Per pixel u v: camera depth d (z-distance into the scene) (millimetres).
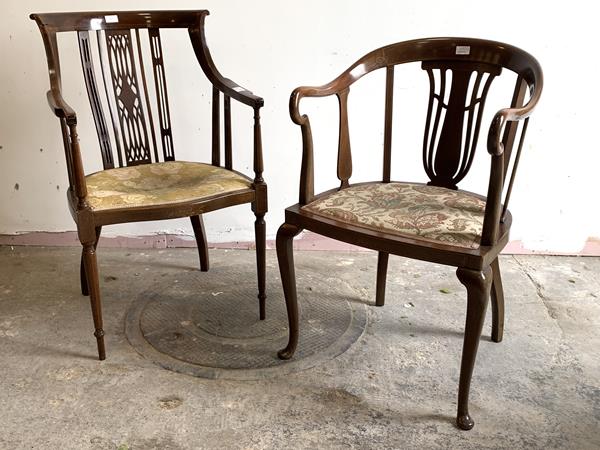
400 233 1352
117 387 1497
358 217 1424
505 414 1413
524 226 2246
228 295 1969
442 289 2012
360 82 2102
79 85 2129
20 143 2215
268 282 2059
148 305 1898
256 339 1715
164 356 1628
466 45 1553
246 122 2178
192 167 1842
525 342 1704
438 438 1338
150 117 1902
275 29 2062
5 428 1352
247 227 2324
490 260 1285
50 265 2178
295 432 1352
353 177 2248
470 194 1584
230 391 1488
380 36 2062
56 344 1680
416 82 2096
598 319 1830
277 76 2123
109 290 1993
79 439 1322
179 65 2104
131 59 1847
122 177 1734
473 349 1312
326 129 2180
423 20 2033
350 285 2043
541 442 1325
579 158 2137
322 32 2062
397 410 1428
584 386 1515
